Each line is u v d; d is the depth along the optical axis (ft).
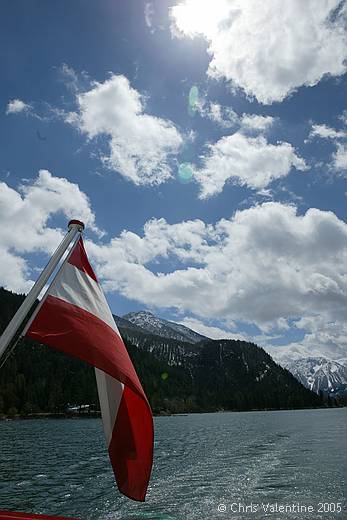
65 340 17.67
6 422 475.72
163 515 73.77
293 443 194.70
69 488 93.25
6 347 17.46
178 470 119.96
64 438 239.91
